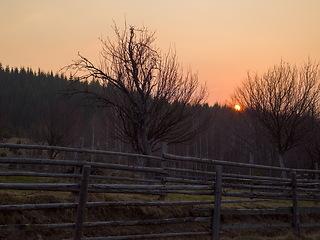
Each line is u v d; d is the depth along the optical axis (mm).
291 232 9578
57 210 7043
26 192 7625
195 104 16797
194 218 7695
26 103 71000
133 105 15039
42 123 29641
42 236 6500
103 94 16000
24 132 55719
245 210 9219
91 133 42250
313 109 20375
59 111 25531
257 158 33969
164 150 11484
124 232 7395
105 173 14578
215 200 7961
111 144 33406
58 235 6676
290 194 10297
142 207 8086
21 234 6277
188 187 7672
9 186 5461
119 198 8328
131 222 6719
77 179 7859
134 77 14758
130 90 15000
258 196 9789
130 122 15477
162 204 7348
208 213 8008
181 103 15547
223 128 51250
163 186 7301
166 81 15211
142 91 14703
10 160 6012
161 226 7961
